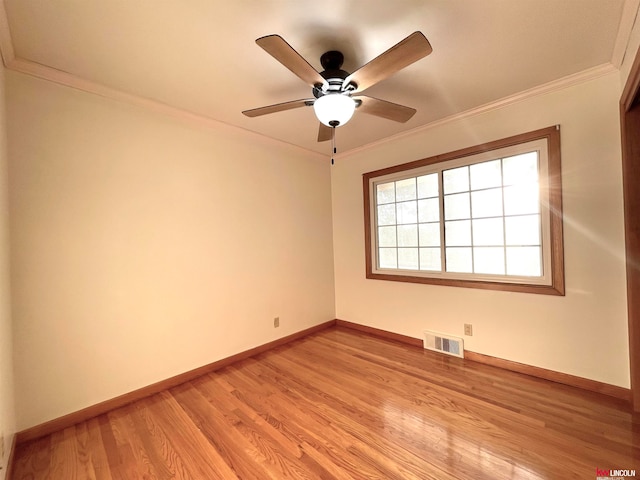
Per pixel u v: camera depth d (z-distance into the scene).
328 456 1.53
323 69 1.79
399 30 1.53
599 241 2.04
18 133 1.71
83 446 1.67
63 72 1.82
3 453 1.36
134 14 1.37
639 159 1.81
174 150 2.41
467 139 2.65
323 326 3.73
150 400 2.14
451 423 1.76
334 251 3.91
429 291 2.97
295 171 3.45
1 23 1.39
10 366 1.59
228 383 2.37
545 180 2.25
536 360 2.32
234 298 2.81
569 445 1.55
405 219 3.21
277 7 1.36
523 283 2.39
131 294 2.16
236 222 2.84
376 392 2.16
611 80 1.96
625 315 1.96
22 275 1.72
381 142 3.28
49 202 1.82
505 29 1.55
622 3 1.38
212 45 1.61
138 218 2.20
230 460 1.53
